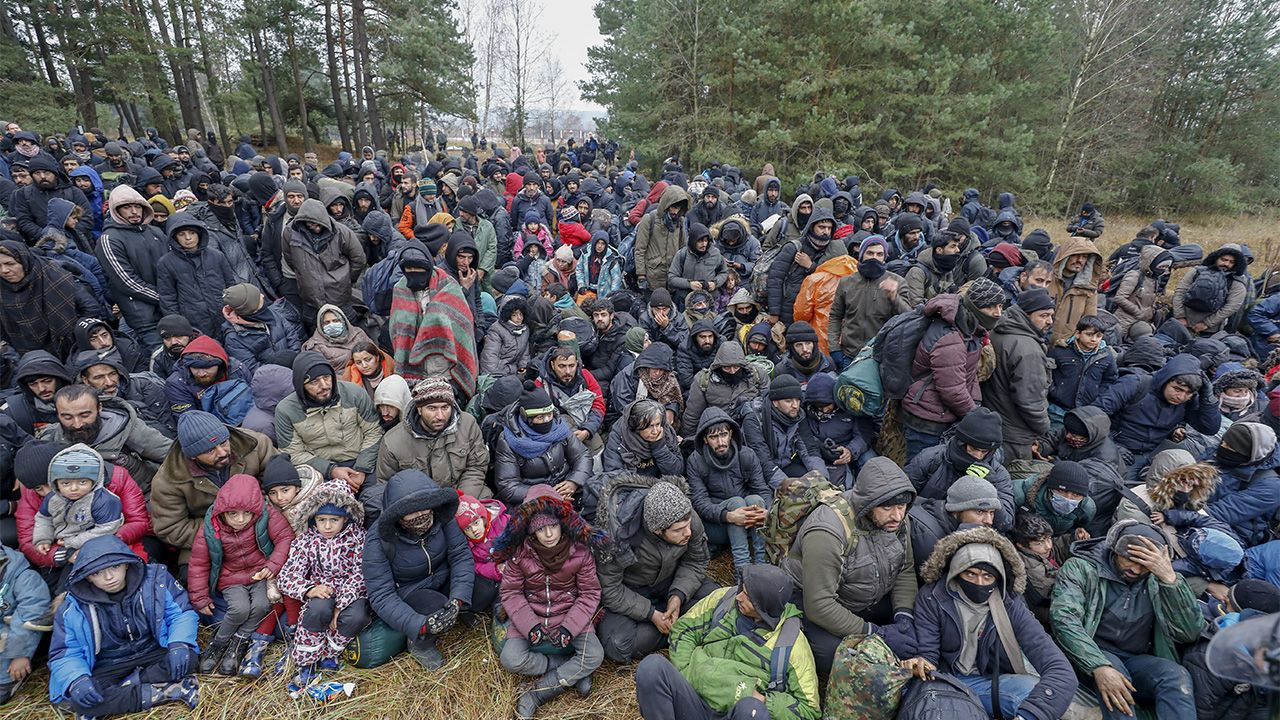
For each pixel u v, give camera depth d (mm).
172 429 4590
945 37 19656
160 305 5723
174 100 24469
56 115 20688
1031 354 4270
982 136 19781
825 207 6582
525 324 5992
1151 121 23484
